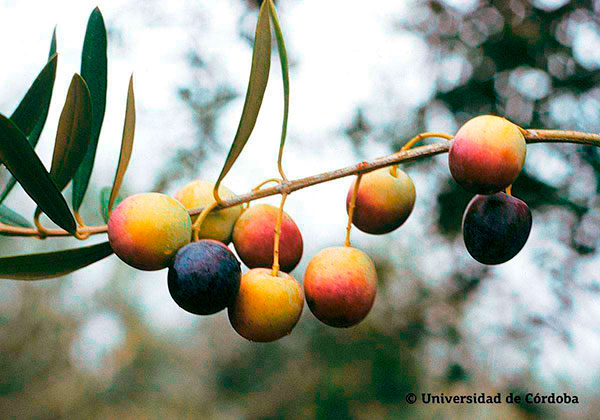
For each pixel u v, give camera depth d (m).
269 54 1.14
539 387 3.52
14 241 7.88
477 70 3.51
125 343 10.84
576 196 3.16
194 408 9.21
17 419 8.18
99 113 1.40
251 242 1.41
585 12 3.33
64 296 9.55
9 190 1.44
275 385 5.67
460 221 3.53
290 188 1.27
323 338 4.61
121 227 1.20
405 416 4.12
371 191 1.53
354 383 4.33
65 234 1.36
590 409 3.74
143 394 9.79
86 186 1.36
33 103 1.27
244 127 1.19
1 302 9.04
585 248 3.16
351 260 1.35
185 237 1.23
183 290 1.17
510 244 1.31
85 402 8.84
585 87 3.27
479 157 1.15
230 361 7.38
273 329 1.25
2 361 8.60
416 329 3.94
